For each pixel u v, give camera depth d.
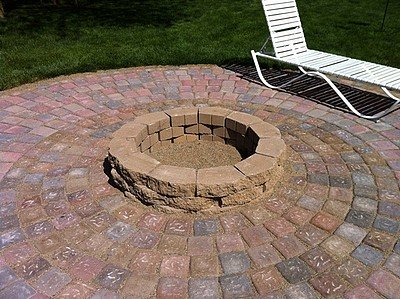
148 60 6.13
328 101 4.91
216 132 4.08
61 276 2.46
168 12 9.46
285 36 5.50
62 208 3.03
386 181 3.35
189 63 6.18
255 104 4.85
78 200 3.12
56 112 4.59
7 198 3.14
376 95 5.11
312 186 3.28
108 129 4.25
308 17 8.87
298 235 2.78
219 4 10.20
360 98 5.01
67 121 4.40
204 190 2.86
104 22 8.56
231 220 2.92
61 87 5.26
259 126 3.70
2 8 8.81
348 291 2.36
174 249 2.67
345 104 4.83
